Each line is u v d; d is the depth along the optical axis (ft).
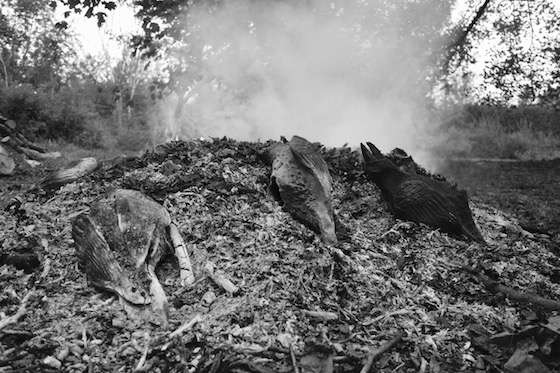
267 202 16.24
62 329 11.27
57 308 11.88
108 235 12.94
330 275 13.44
